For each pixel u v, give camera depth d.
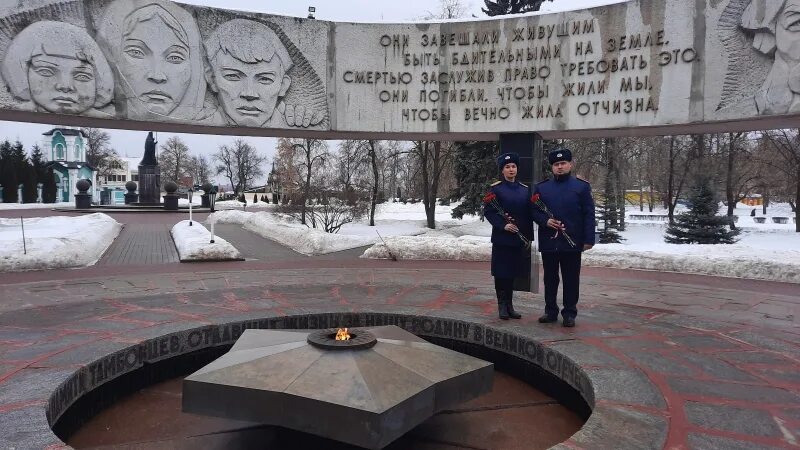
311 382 3.45
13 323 5.60
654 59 8.54
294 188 30.81
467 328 5.84
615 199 27.50
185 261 12.52
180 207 44.50
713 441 3.05
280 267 11.46
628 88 8.72
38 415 3.29
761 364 4.47
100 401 4.41
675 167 34.09
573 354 4.65
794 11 7.55
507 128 9.48
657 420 3.33
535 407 4.57
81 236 14.28
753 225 35.88
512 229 5.68
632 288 8.80
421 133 9.95
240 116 9.60
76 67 8.58
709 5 8.17
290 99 9.84
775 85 7.73
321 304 6.73
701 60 8.24
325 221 25.14
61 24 8.49
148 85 9.05
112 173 93.81
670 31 8.41
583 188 5.62
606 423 3.28
